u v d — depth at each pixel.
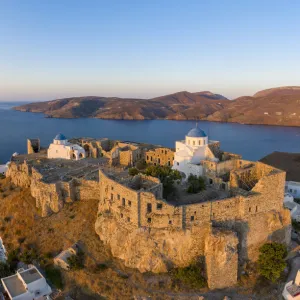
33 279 65.69
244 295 59.94
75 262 68.38
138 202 63.31
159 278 62.06
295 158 155.00
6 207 96.00
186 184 86.56
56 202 84.94
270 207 67.56
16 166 106.56
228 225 64.44
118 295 60.91
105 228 71.12
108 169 101.56
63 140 122.00
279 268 61.34
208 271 60.44
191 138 95.25
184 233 62.12
